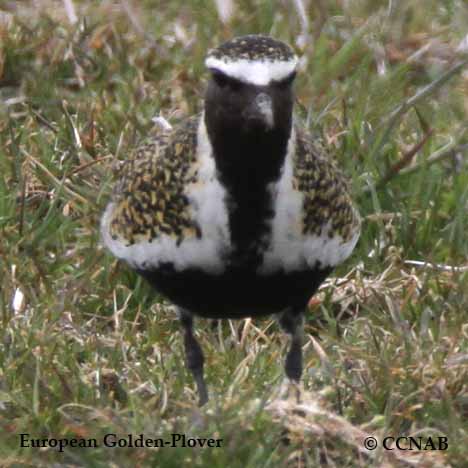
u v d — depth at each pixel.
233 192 10.52
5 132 15.48
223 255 10.77
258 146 10.27
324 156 11.20
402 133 15.82
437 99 16.75
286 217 10.65
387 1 18.22
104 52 16.91
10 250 13.71
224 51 10.23
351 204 11.43
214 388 12.01
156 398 11.61
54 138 15.45
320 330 13.20
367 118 15.82
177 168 10.73
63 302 13.02
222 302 11.17
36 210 14.42
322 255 11.03
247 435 10.99
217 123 10.35
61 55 16.70
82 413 11.53
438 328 12.83
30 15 17.36
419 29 17.83
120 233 11.32
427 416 11.65
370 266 14.02
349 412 11.68
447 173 15.17
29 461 10.93
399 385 11.94
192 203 10.69
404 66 16.69
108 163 14.81
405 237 14.22
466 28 18.00
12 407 11.69
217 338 13.02
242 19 17.58
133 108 15.64
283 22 17.59
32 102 16.28
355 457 11.09
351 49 16.95
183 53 17.08
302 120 15.54
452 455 11.16
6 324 12.80
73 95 16.45
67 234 14.19
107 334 13.08
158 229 10.95
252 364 12.20
